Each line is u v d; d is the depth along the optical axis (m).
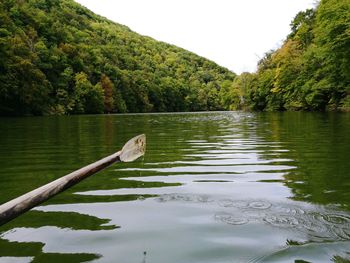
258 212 4.44
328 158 8.12
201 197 5.07
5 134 14.73
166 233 3.72
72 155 8.84
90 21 129.25
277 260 3.16
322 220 4.19
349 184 5.77
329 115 28.78
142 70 97.44
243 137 13.09
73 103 53.47
